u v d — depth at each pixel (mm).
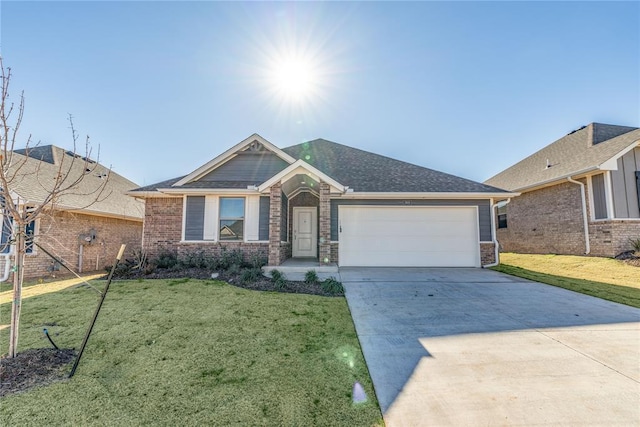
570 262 11875
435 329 5223
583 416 2957
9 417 2855
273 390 3393
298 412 3018
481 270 10898
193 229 12000
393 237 11875
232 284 8188
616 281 8945
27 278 10953
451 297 7160
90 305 6289
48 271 11789
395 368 3916
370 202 12000
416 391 3406
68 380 3508
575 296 7250
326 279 8594
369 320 5648
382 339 4812
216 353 4238
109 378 3576
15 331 3893
